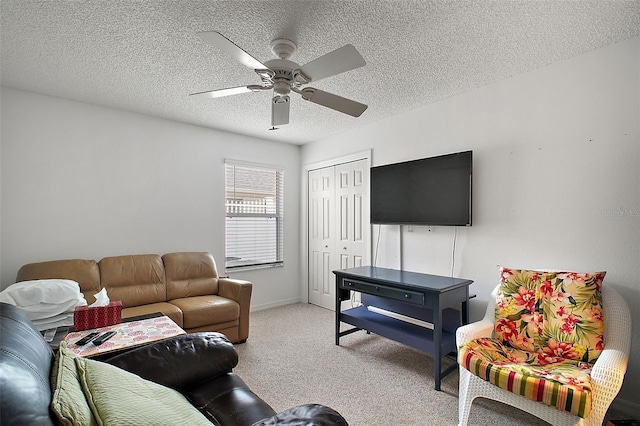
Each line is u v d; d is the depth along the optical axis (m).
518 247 2.55
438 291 2.31
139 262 3.18
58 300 2.22
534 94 2.47
